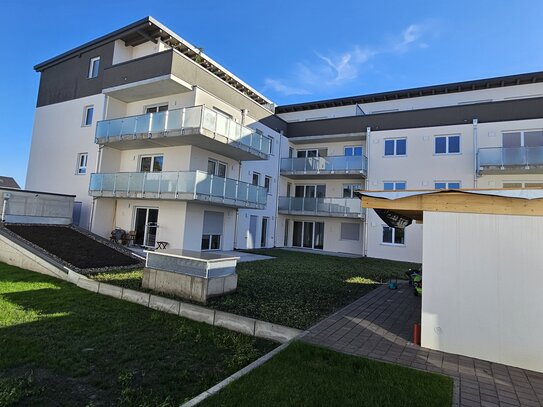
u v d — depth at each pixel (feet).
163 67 46.50
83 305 20.01
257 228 66.95
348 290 28.27
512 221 14.30
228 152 53.72
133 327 16.79
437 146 62.08
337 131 71.67
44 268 28.43
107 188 50.19
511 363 13.66
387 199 16.57
